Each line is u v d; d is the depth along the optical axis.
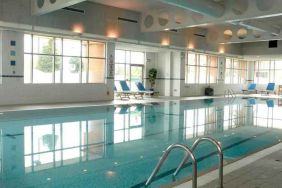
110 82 14.06
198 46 17.08
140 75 18.56
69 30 11.30
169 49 16.66
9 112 9.14
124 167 4.50
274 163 4.02
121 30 12.97
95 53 13.83
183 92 18.52
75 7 11.42
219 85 21.94
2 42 10.59
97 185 3.75
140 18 13.57
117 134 6.95
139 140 6.41
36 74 12.04
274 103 15.02
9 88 10.81
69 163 4.68
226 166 3.88
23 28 10.55
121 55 17.50
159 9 12.52
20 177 4.02
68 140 6.23
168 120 9.18
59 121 8.23
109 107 11.49
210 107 12.84
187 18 11.17
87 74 13.64
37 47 11.99
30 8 10.14
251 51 21.25
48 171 4.29
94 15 12.02
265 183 3.27
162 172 4.26
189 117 9.84
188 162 4.76
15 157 4.97
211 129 7.82
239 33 15.66
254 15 9.02
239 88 24.11
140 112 10.73
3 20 9.62
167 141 6.35
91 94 13.35
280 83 24.06
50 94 11.98
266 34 14.56
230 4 9.49
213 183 3.25
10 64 10.78
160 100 14.95
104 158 4.99
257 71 25.09
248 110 12.04
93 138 6.47
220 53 19.31
